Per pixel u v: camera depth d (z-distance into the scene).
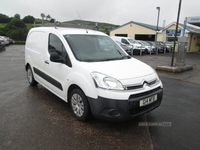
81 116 3.19
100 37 4.24
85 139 2.76
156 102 3.20
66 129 3.02
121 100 2.66
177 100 4.60
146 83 2.97
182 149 2.58
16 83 5.68
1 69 7.91
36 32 4.91
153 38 26.59
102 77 2.80
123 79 2.79
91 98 2.82
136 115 2.83
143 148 2.58
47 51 4.11
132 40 17.36
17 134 2.83
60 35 3.77
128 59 3.82
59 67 3.60
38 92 4.85
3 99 4.28
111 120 2.75
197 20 19.08
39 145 2.57
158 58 14.16
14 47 23.98
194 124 3.34
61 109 3.80
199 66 10.30
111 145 2.63
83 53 3.50
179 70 8.08
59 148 2.52
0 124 3.12
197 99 4.70
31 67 5.02
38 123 3.19
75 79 3.09
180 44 8.89
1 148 2.48
